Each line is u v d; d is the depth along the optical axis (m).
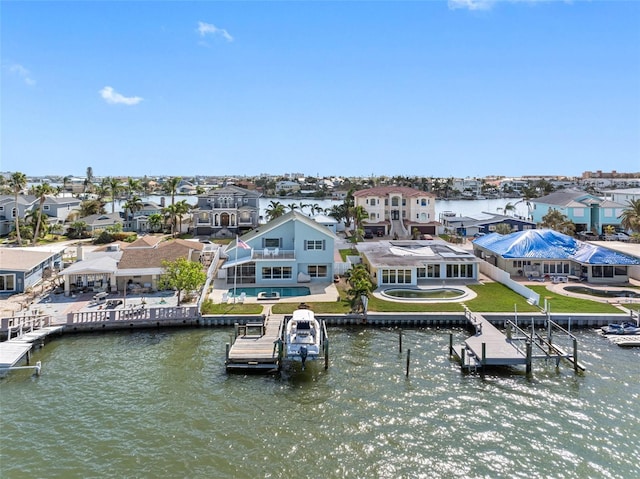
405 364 33.59
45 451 23.22
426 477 21.67
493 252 61.22
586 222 95.06
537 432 25.14
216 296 48.69
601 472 21.97
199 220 100.19
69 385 30.23
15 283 49.53
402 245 67.19
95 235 92.12
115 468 22.00
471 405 27.94
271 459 22.80
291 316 41.62
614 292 49.19
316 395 29.12
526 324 41.53
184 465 22.25
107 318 40.16
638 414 26.78
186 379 31.20
